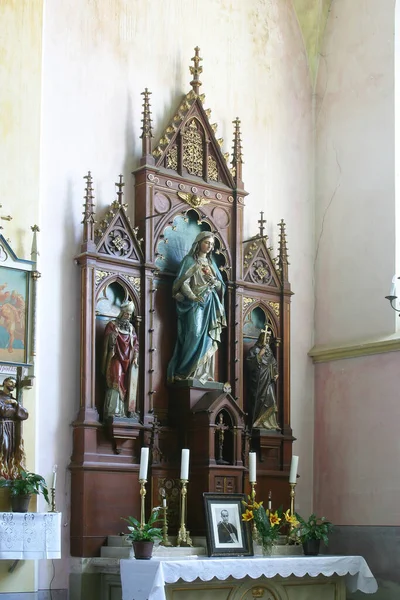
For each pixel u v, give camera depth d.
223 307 15.04
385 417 15.53
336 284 16.83
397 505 15.09
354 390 16.12
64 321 13.55
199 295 14.49
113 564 12.83
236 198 15.74
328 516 16.16
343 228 16.86
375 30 16.78
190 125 15.31
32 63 13.53
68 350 13.52
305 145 17.48
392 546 15.06
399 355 15.44
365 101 16.78
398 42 16.45
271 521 13.94
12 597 12.26
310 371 16.88
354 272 16.55
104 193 14.35
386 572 15.07
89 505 13.16
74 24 14.38
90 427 13.30
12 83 13.33
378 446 15.57
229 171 15.72
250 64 16.88
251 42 16.97
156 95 15.26
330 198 17.17
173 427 14.47
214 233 15.34
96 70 14.53
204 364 14.59
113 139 14.57
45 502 12.97
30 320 12.98
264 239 16.05
